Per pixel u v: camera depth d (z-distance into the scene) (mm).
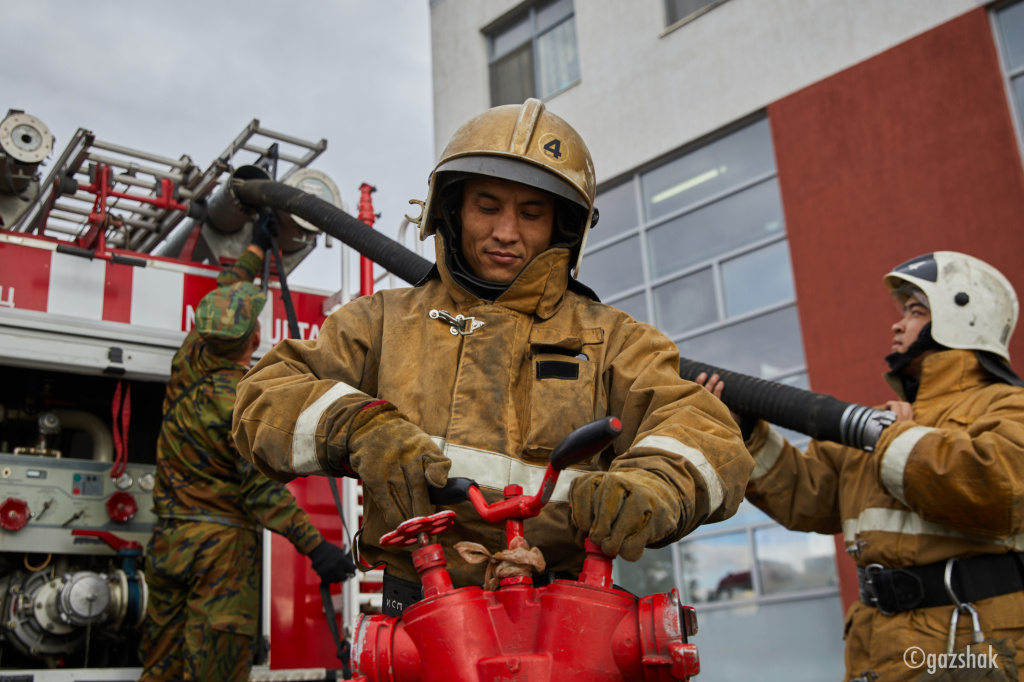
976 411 3020
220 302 3537
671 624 1228
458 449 1670
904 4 9062
